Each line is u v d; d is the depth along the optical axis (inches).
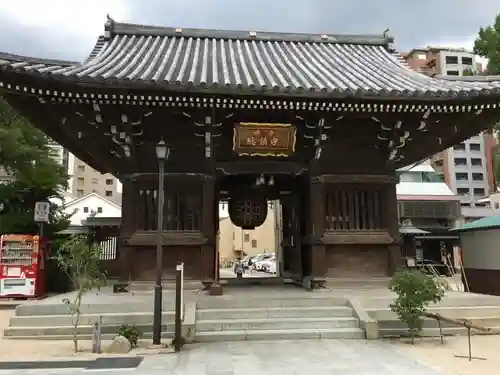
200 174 592.1
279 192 762.8
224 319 479.5
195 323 450.9
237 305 506.9
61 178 1003.3
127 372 325.4
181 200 594.2
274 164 614.5
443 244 1654.8
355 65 738.2
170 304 488.4
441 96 517.3
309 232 621.9
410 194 1952.5
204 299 512.1
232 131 582.9
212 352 390.3
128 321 466.0
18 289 815.7
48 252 933.8
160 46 765.9
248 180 713.6
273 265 1921.8
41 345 425.1
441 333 442.6
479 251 690.8
